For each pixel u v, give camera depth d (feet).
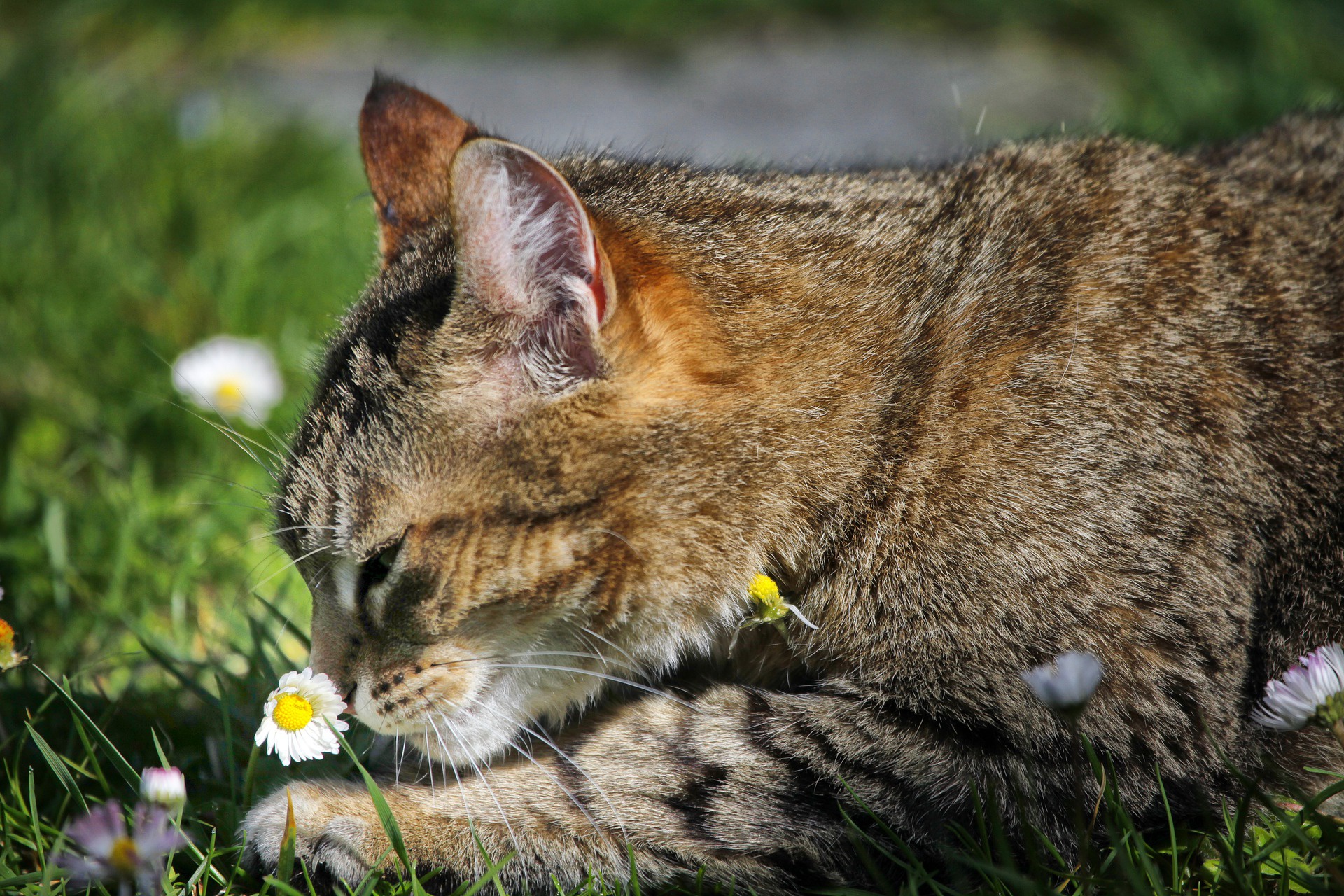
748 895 13.50
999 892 12.65
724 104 44.37
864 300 15.31
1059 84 43.14
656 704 14.62
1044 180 16.49
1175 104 35.70
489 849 13.84
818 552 14.84
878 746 13.74
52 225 30.32
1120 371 14.56
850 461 14.71
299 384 25.48
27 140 33.45
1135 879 11.73
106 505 21.89
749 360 14.65
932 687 13.93
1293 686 12.54
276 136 36.55
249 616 17.47
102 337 26.71
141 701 17.19
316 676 14.15
